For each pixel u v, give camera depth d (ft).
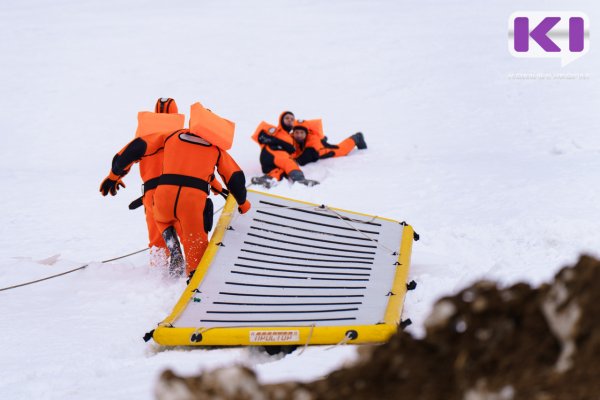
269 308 25.62
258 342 23.82
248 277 27.40
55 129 71.51
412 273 29.66
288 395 8.04
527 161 47.88
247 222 30.60
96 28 120.98
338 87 80.84
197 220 30.91
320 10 128.36
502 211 37.04
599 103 64.69
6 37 116.67
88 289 31.50
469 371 7.53
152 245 33.60
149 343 25.62
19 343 25.94
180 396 7.41
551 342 7.40
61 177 54.90
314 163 53.88
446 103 69.92
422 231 35.29
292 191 45.60
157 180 32.53
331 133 63.82
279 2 137.69
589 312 7.11
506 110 65.10
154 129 32.09
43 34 118.01
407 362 7.94
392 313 25.02
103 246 38.52
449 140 57.67
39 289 31.91
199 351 24.32
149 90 84.94
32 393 20.81
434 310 7.91
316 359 21.07
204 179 31.07
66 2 150.30
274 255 28.73
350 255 28.84
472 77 78.74
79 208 46.21
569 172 43.39
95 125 72.69
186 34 113.19
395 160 52.54
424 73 82.33
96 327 27.30
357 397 7.90
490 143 55.16
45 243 39.29
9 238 40.42
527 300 7.63
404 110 69.31
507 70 80.28
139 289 31.14
